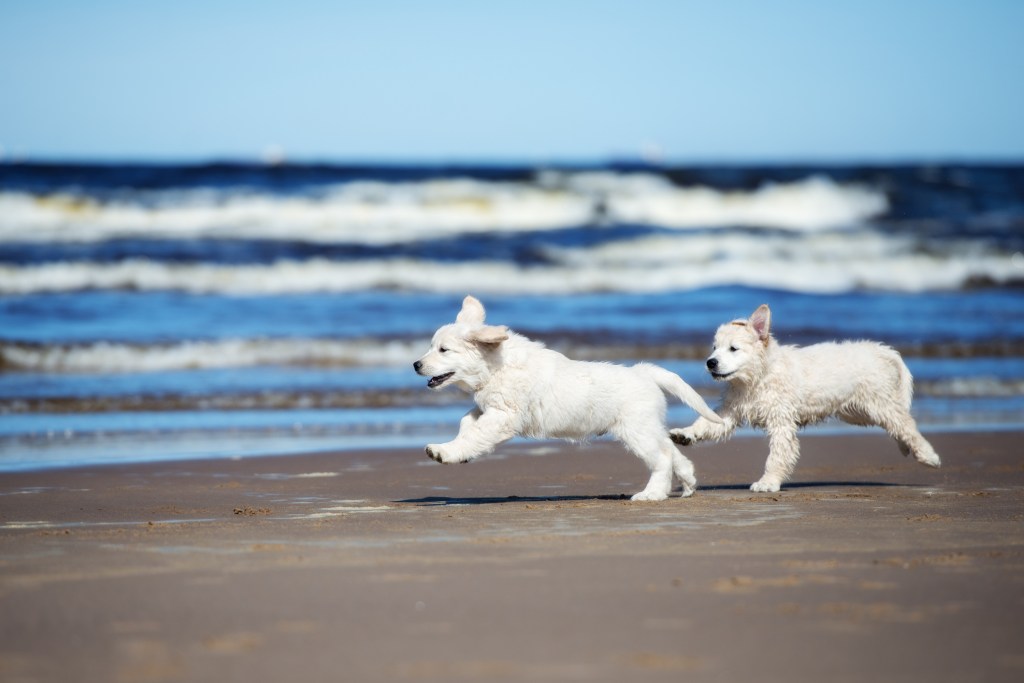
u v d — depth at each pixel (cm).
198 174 3741
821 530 791
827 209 3956
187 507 944
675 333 2338
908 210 4022
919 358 2227
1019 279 3192
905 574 634
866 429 1541
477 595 586
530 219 3716
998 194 4153
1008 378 1995
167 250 2991
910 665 465
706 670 459
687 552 704
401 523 834
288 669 461
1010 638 503
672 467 988
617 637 506
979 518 848
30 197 3316
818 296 2912
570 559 681
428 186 3666
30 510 927
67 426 1518
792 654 480
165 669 460
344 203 3528
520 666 464
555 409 940
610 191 3816
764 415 1052
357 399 1773
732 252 3278
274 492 1041
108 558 688
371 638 505
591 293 2936
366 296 2767
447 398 1800
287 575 636
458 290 2925
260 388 1831
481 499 1005
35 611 554
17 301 2531
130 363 2027
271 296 2728
